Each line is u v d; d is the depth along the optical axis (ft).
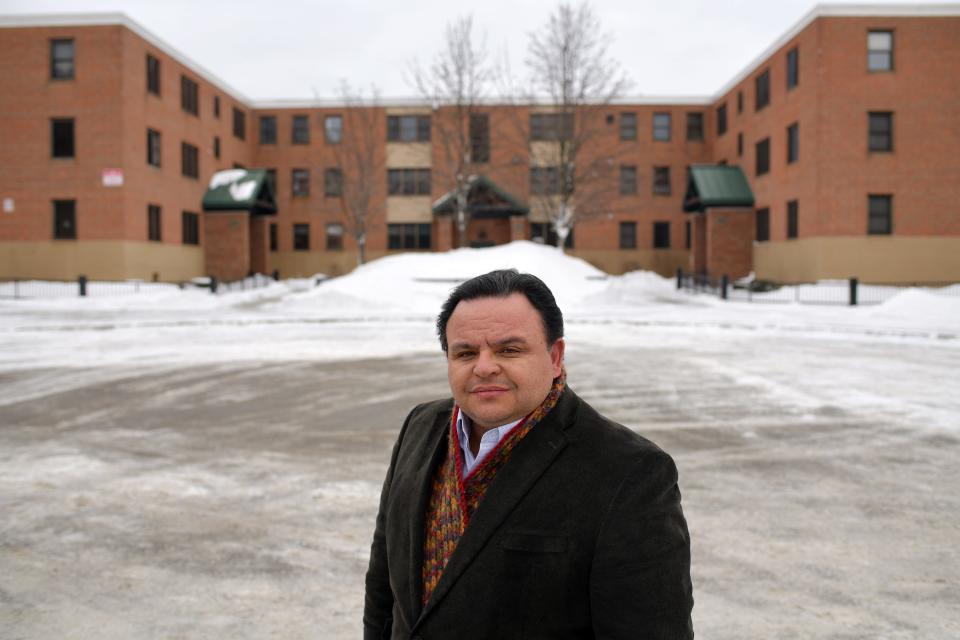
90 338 58.80
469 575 5.09
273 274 154.40
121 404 32.35
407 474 5.97
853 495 19.47
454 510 5.49
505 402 5.33
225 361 45.57
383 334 62.34
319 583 14.15
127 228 110.83
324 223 164.14
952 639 11.78
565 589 5.03
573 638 5.12
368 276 96.32
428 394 34.76
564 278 98.63
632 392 34.86
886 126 105.09
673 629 4.86
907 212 104.83
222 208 138.31
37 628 12.39
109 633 12.23
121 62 109.29
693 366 43.29
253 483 20.72
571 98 128.98
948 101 104.12
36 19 109.40
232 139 153.79
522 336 5.39
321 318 75.15
